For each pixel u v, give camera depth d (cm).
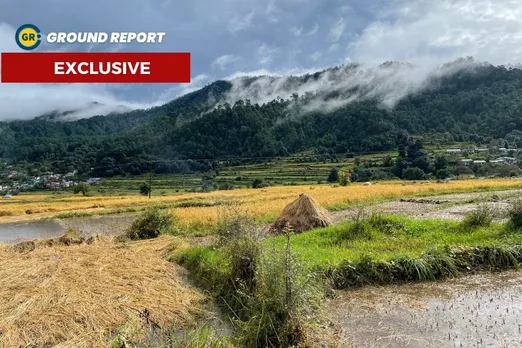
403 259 924
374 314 711
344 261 908
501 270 951
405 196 3447
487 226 1284
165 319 725
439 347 579
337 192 3728
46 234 2442
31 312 748
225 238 1055
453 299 773
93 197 6762
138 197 6306
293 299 632
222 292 858
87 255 1248
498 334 616
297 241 1223
